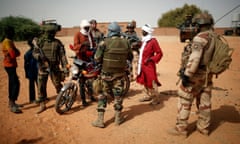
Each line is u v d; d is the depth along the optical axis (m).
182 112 4.43
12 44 5.54
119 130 4.89
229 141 4.39
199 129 4.64
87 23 6.36
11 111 5.78
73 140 4.50
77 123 5.23
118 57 4.75
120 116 5.14
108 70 4.80
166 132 4.77
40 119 5.42
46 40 5.82
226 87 8.12
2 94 7.16
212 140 4.44
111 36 4.80
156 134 4.70
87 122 5.28
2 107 6.07
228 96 7.03
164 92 7.49
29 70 6.16
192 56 3.92
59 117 5.55
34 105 6.27
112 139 4.54
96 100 6.71
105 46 4.71
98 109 5.00
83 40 6.35
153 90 6.22
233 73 10.58
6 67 5.56
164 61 14.38
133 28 8.25
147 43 6.13
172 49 20.59
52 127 5.03
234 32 39.78
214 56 4.04
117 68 4.81
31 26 28.59
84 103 6.26
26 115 5.62
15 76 5.66
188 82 4.21
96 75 5.93
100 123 5.00
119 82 4.93
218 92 7.45
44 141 4.46
